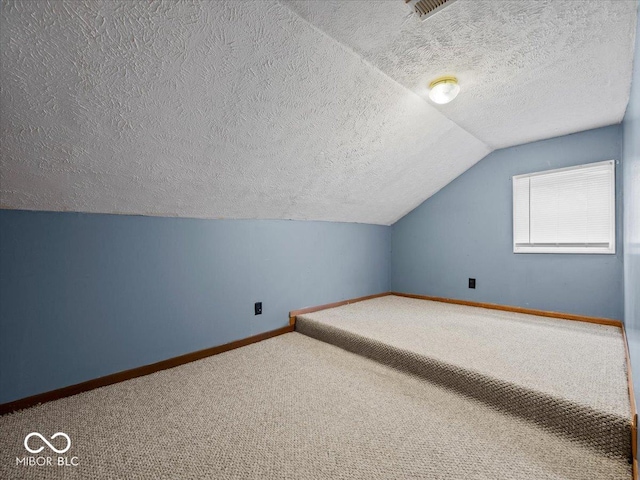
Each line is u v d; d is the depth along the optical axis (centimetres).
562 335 216
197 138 152
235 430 136
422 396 165
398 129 206
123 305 185
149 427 138
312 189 239
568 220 253
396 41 132
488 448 124
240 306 242
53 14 90
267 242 259
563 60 149
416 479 108
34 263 157
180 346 209
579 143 246
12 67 99
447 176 310
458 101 191
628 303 171
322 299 305
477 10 116
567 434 130
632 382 134
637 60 115
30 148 127
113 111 124
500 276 294
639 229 107
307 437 132
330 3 110
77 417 146
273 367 202
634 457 111
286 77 137
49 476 111
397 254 377
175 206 197
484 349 192
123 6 94
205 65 120
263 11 108
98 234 176
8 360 150
